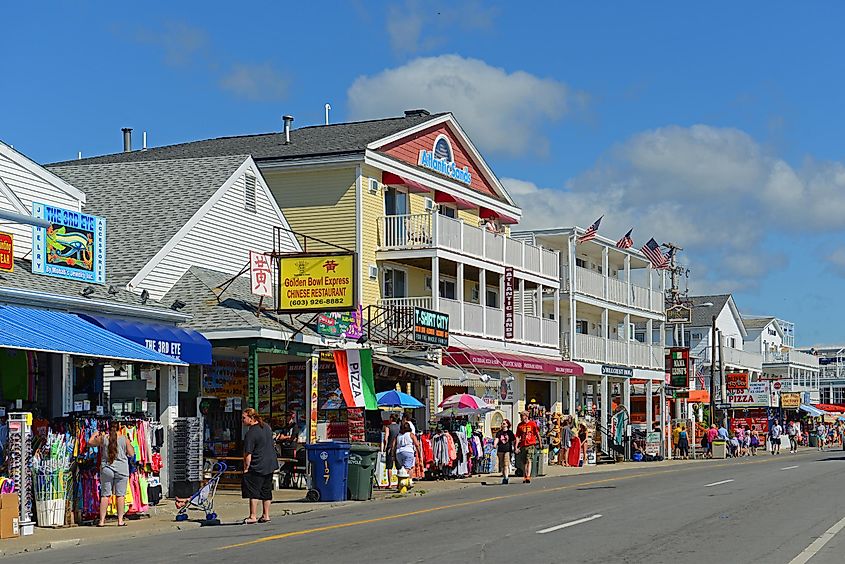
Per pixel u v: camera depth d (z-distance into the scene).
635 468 41.22
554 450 42.91
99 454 19.73
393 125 40.84
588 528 17.33
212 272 30.45
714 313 92.94
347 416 31.27
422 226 38.22
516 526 17.84
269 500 20.25
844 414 97.81
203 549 15.71
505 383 39.97
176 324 25.38
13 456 18.28
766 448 69.31
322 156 37.44
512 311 42.38
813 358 109.94
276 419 30.50
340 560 13.96
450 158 42.69
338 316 29.97
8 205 24.48
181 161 33.84
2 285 20.73
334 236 37.59
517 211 47.09
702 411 76.06
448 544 15.47
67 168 35.03
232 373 29.39
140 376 25.42
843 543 15.23
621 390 59.81
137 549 16.16
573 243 49.38
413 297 37.69
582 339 49.22
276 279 31.41
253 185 33.44
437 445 32.00
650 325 58.34
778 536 16.09
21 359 21.88
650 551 14.44
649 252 58.12
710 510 20.33
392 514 20.89
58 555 15.77
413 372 33.72
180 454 23.75
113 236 29.81
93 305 22.61
